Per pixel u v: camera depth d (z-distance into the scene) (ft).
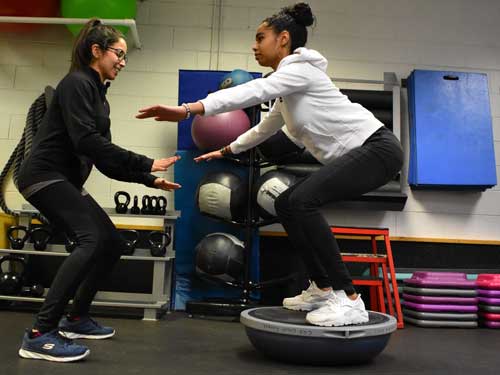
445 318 10.34
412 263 12.60
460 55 13.61
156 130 12.82
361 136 6.18
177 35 13.16
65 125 6.11
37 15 11.70
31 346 5.82
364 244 12.44
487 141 12.53
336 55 13.34
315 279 6.82
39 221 11.59
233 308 10.00
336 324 5.99
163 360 6.10
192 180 11.73
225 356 6.52
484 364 6.64
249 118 11.39
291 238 6.70
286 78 6.02
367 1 13.57
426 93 12.60
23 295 9.99
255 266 11.23
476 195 13.07
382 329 6.11
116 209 10.33
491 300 10.50
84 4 11.39
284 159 10.62
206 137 10.75
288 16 6.54
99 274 6.99
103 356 6.15
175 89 12.99
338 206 12.30
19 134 12.56
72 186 6.12
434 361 6.74
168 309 11.05
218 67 13.12
